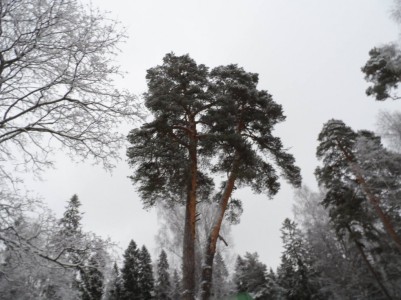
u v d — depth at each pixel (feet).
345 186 81.87
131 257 125.70
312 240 111.04
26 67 18.89
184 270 32.94
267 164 42.63
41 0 17.56
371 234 85.30
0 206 16.96
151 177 37.76
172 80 43.29
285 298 122.11
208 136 37.86
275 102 44.21
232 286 120.06
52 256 17.83
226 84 43.34
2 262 18.79
